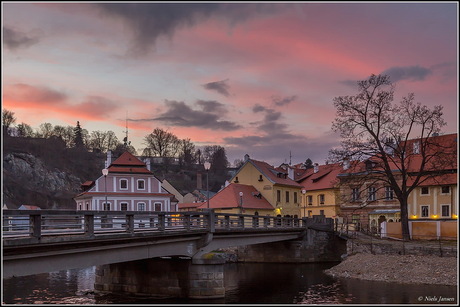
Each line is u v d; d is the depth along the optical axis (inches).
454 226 1947.6
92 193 2753.4
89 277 1667.1
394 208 2650.1
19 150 4832.7
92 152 6053.2
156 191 2920.8
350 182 2346.2
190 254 1251.8
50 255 818.2
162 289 1248.2
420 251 1748.3
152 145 6776.6
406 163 2645.2
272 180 3174.2
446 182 2438.5
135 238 1003.3
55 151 5305.1
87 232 874.8
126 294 1280.8
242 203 2883.9
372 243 1891.0
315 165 3772.1
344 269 1738.4
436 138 2615.7
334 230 2271.2
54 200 4571.9
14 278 1638.8
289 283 1502.2
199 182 5506.9
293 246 2198.6
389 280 1498.5
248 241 1696.6
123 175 2849.4
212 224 1315.2
